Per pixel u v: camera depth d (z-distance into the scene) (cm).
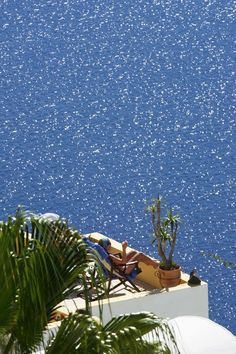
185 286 1600
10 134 5369
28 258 651
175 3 7794
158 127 5556
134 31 7288
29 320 654
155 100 6038
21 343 658
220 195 4472
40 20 7469
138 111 5853
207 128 5503
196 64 6619
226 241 3888
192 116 5725
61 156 5050
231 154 5041
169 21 7488
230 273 3584
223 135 5362
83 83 6303
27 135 5353
